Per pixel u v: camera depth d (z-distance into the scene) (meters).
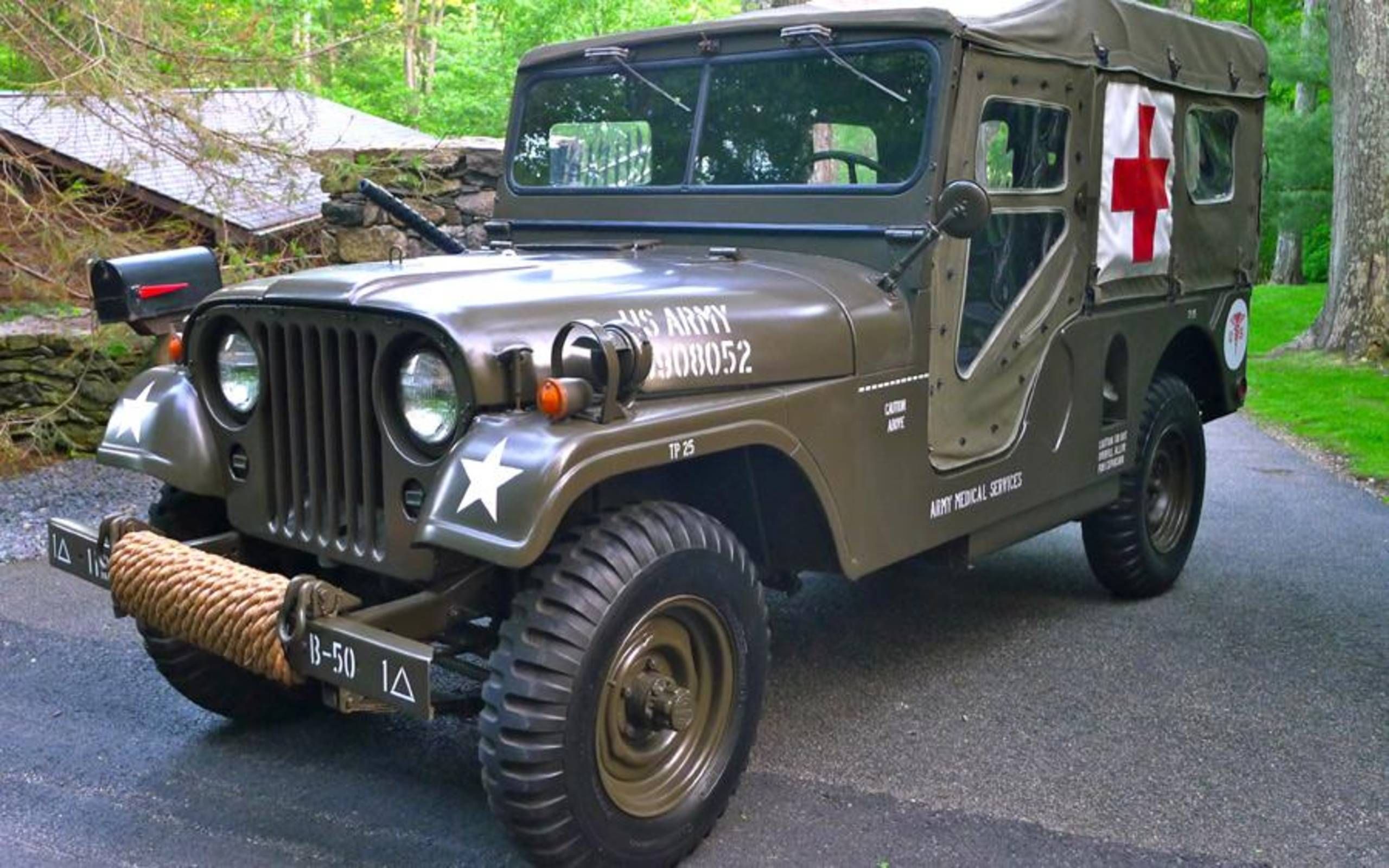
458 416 2.93
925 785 3.71
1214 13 33.62
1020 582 5.83
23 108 8.53
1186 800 3.64
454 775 3.76
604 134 4.60
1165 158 5.16
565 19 23.56
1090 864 3.28
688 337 3.21
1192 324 5.56
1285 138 20.84
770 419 3.33
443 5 24.05
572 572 2.93
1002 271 4.25
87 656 4.70
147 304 3.83
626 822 3.03
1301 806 3.62
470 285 3.18
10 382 7.79
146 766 3.79
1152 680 4.59
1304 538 6.81
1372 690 4.51
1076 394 4.73
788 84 4.17
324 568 3.67
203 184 8.62
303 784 3.68
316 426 3.23
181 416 3.51
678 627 3.18
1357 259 14.62
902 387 3.81
